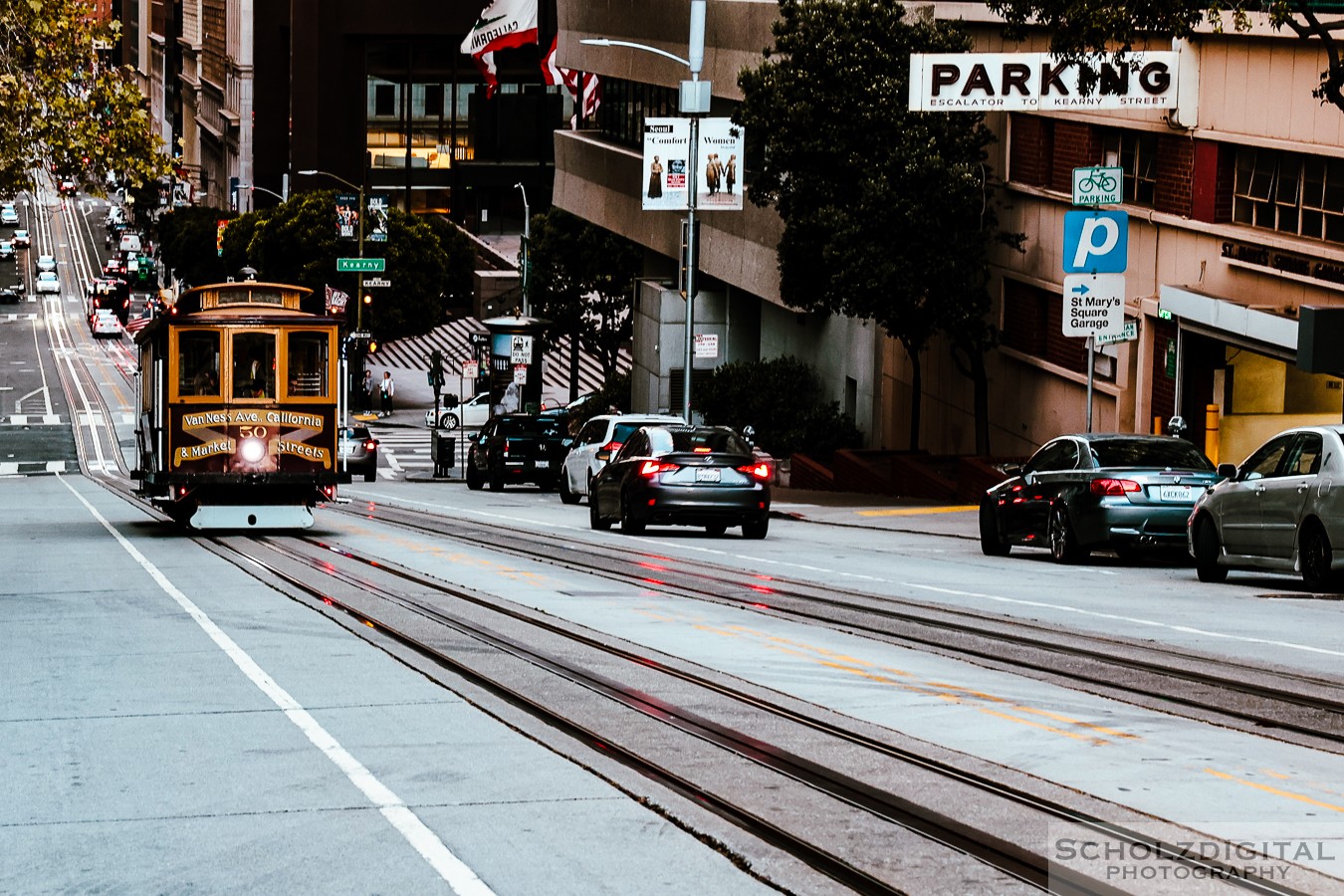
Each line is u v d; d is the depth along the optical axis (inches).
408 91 4795.8
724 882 242.7
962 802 293.3
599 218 2468.0
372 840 266.5
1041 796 297.0
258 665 450.0
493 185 4830.2
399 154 4805.6
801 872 246.2
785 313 1950.1
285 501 985.5
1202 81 1084.5
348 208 2896.2
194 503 978.7
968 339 1369.3
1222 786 308.2
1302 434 677.9
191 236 4269.2
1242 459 1085.8
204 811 286.5
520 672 437.4
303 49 4739.2
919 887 238.8
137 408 1089.4
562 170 2684.5
